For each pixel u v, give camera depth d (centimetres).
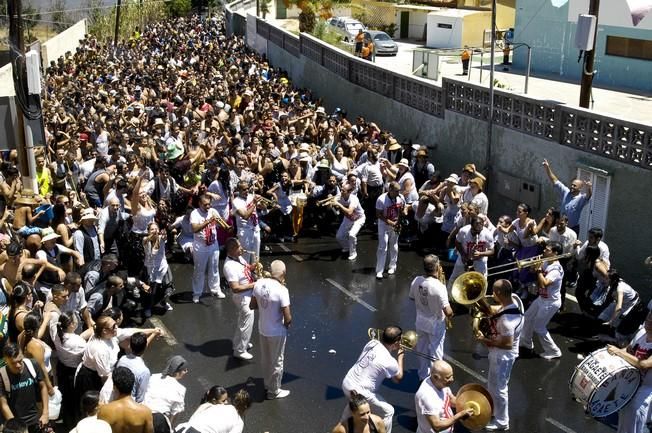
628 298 1152
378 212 1414
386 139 1789
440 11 3978
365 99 2414
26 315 857
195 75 3278
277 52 3750
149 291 1219
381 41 3784
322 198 1664
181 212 1510
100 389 852
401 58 3694
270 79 3195
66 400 884
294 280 1423
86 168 1661
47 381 848
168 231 1462
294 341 1179
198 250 1295
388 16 4656
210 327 1223
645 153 1309
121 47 4400
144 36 5119
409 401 1005
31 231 1114
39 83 1389
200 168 1627
